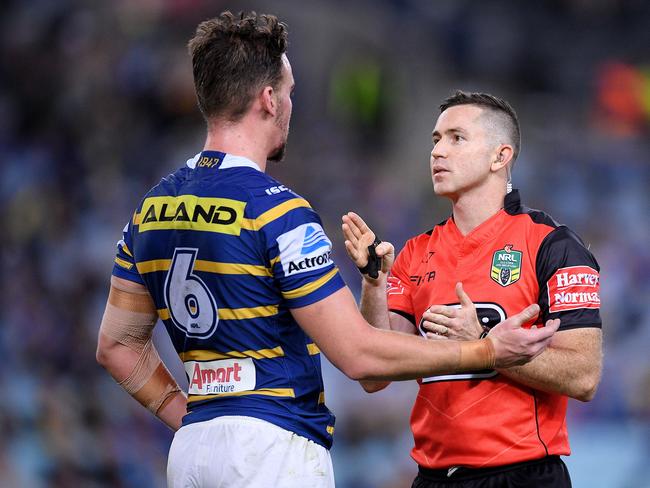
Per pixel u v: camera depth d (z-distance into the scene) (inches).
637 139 2134.6
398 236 1786.4
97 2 2038.6
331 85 2036.2
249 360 423.2
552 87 2234.3
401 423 1238.3
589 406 1283.2
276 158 455.2
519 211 478.3
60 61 1962.4
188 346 434.3
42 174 1774.1
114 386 1253.7
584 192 1942.7
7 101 1924.2
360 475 1193.4
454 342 418.0
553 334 416.8
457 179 477.7
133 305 459.5
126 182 1771.7
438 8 2276.1
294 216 420.2
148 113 1871.3
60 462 1168.8
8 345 1398.9
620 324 1573.6
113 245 1603.1
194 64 444.8
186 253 425.1
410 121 2070.6
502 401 456.4
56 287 1496.1
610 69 2240.4
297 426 425.7
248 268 416.5
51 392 1235.9
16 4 2065.7
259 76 434.6
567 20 2325.3
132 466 1179.9
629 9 2345.0
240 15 446.6
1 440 1162.6
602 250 1742.1
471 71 2212.1
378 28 2174.0
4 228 1662.2
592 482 1208.8
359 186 1849.2
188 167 445.7
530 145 2027.6
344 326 414.0
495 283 464.1
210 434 422.9
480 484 456.4
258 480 414.6
